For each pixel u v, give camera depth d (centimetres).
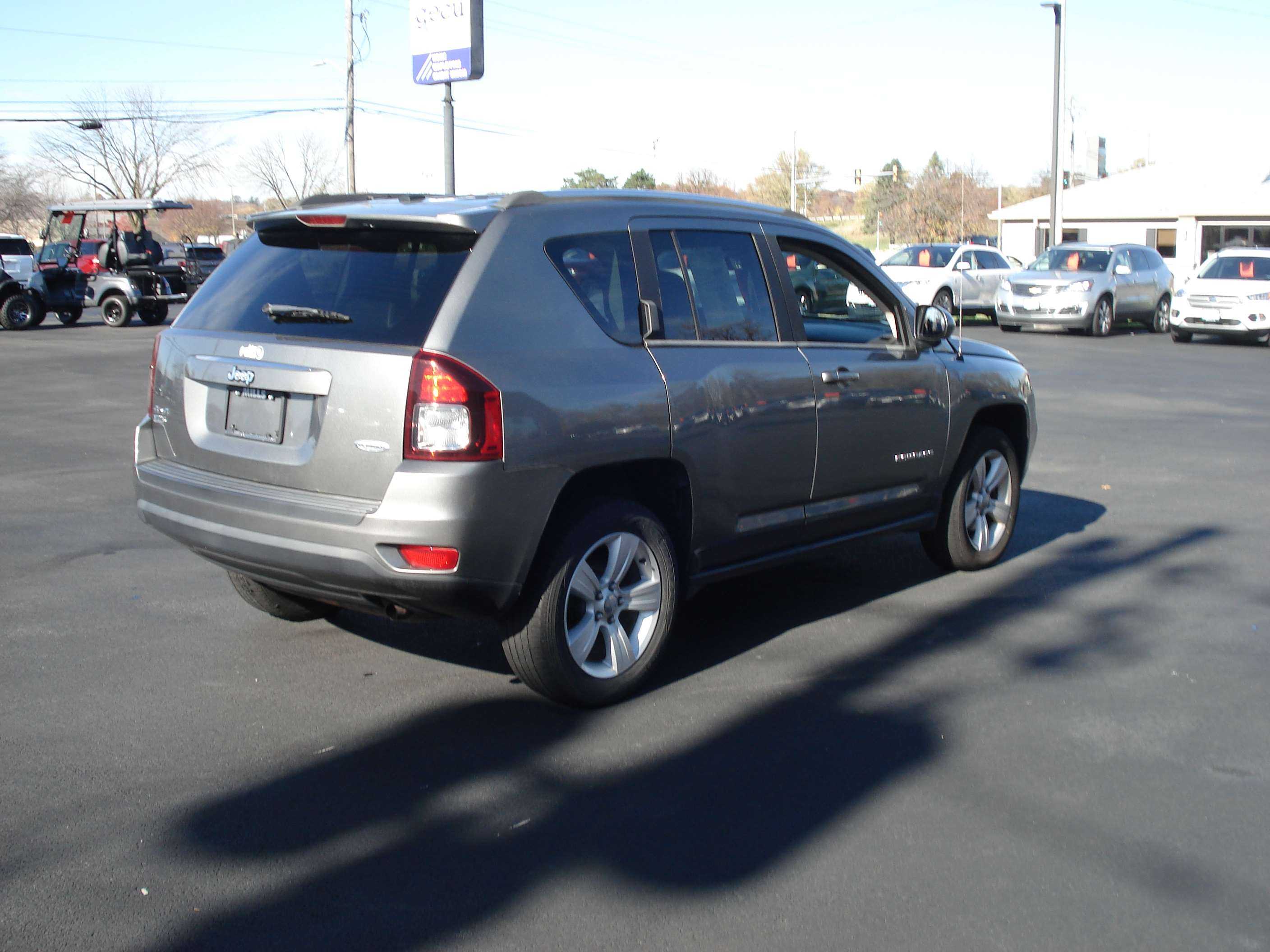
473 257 423
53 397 1414
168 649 523
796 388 522
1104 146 5241
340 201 493
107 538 718
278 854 346
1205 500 880
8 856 343
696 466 477
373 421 404
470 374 403
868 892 330
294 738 429
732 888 331
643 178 6688
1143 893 333
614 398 443
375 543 400
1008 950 305
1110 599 621
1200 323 2300
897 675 504
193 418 459
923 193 6844
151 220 7600
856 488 568
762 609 600
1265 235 4366
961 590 634
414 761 411
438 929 309
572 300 445
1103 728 449
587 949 301
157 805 376
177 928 307
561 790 390
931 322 597
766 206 554
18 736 427
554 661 438
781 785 397
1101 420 1302
